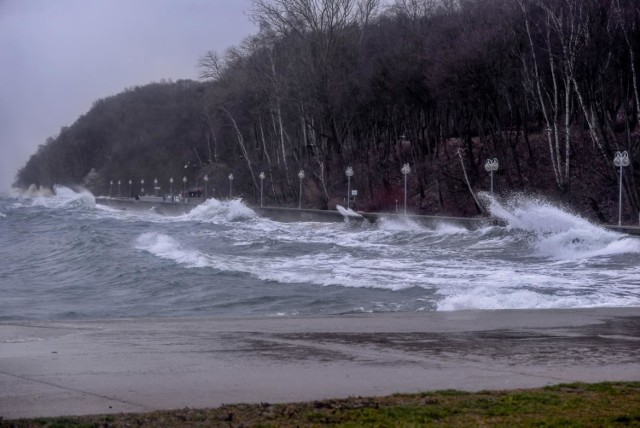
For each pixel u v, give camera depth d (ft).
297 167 229.86
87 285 70.54
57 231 139.13
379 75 192.75
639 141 145.18
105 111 465.88
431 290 58.95
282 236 127.44
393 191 191.83
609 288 58.44
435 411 19.39
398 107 198.49
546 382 24.29
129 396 21.89
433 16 219.20
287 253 97.14
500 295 52.80
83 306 57.52
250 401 21.35
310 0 215.10
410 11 257.55
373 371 26.11
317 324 39.34
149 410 20.13
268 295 59.31
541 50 152.25
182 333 35.70
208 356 29.04
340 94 205.57
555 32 151.64
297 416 18.98
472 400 20.84
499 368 26.76
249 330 36.83
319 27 214.90
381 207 189.26
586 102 155.43
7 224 166.50
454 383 24.11
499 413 19.24
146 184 416.05
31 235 132.87
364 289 60.80
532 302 50.44
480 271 72.59
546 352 30.19
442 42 180.14
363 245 107.65
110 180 429.38
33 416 19.34
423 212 175.11
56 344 31.94
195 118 396.78
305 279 67.46
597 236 91.09
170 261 83.71
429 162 189.37
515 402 20.49
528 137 180.04
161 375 25.18
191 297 60.49
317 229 149.79
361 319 41.65
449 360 28.35
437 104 182.29
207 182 299.38
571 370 26.45
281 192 240.94
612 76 151.64
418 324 39.27
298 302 55.67
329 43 212.43
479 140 193.16
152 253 92.99
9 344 31.89
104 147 450.30
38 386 23.20
